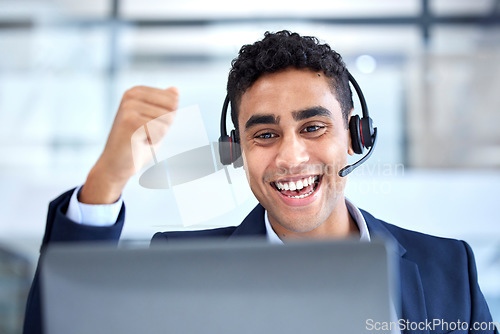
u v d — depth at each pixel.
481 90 4.24
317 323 0.61
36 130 4.37
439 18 4.29
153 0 4.39
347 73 1.04
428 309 1.00
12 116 4.37
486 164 4.02
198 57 4.32
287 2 4.32
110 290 0.62
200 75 4.30
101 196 0.83
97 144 4.38
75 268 0.63
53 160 4.36
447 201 3.97
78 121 4.38
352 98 1.06
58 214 0.80
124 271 0.62
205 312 0.62
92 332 0.62
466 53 4.29
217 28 4.34
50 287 0.63
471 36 4.30
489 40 4.27
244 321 0.62
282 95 0.94
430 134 4.17
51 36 4.39
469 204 3.92
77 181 4.32
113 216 0.83
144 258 0.62
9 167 4.34
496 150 4.09
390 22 4.29
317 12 4.29
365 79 4.23
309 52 0.95
